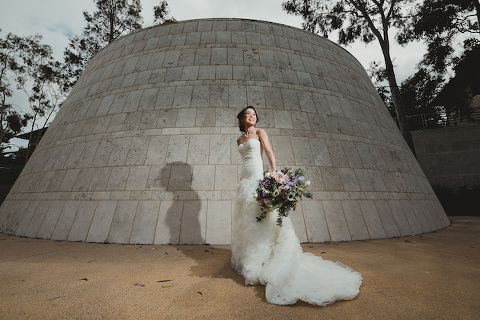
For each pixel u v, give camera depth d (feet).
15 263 11.47
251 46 24.62
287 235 9.45
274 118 20.21
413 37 54.44
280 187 9.14
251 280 8.64
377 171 20.59
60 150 21.27
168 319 6.54
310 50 26.66
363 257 12.45
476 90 61.31
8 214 20.54
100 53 29.66
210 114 19.99
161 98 21.18
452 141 42.98
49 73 81.92
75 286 8.78
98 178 18.21
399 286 8.74
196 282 9.15
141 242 15.49
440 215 23.20
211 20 26.50
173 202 16.66
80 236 16.29
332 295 7.42
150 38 26.32
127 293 8.18
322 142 20.07
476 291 8.30
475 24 48.57
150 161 18.22
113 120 20.95
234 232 10.61
